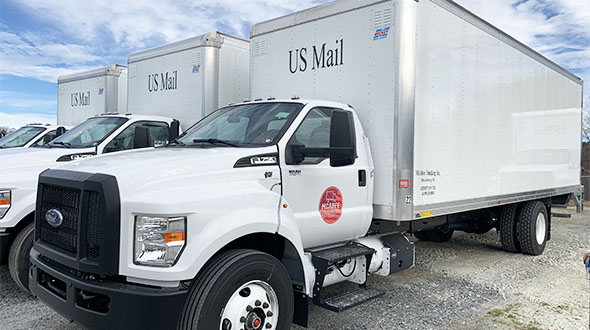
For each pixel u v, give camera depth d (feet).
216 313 10.53
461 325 15.56
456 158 19.76
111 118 24.66
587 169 66.13
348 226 15.64
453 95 19.45
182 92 25.13
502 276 21.98
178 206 10.50
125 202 10.46
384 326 15.40
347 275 15.88
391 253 17.28
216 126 16.11
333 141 13.08
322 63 18.04
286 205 13.07
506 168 23.99
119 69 32.35
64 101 36.55
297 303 13.26
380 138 16.40
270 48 19.90
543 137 28.50
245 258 11.27
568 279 21.53
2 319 15.24
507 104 23.95
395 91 15.98
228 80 24.68
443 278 21.54
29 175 17.93
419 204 17.47
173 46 25.73
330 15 17.78
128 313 9.93
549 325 15.61
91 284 10.33
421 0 17.37
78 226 10.77
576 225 41.04
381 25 16.37
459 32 19.79
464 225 27.25
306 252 14.75
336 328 15.17
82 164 12.25
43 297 11.89
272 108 15.65
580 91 34.83
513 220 27.04
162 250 10.34
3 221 16.62
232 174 12.37
